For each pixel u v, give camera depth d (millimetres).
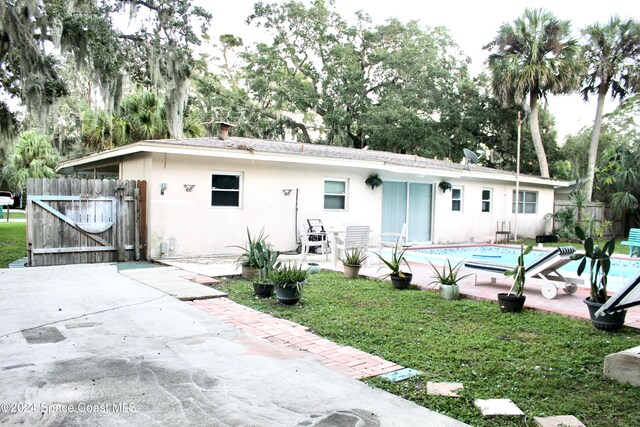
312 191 12844
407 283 7316
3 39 11508
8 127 13969
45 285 7141
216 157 11180
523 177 17391
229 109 27562
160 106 18172
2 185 35750
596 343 4488
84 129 19750
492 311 5812
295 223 12539
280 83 28156
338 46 28047
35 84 11430
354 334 4809
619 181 20094
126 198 10289
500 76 22891
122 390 3262
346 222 13391
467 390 3361
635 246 12281
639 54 22266
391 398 3203
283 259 10828
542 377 3627
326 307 5973
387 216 14586
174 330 4805
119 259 10203
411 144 26578
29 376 3498
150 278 7836
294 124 30375
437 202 15578
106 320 5152
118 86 13531
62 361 3840
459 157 28422
